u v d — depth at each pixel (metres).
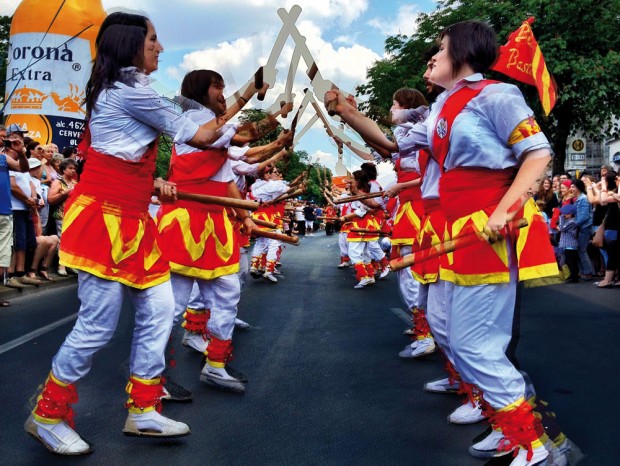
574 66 14.31
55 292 7.91
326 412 3.50
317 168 7.38
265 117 3.25
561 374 4.14
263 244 9.88
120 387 3.91
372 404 3.63
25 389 3.86
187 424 3.30
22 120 10.68
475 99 2.60
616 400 3.61
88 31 10.67
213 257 3.87
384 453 2.94
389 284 9.35
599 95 14.28
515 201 2.42
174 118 2.83
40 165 8.30
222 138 3.25
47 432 2.86
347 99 3.03
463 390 3.36
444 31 2.76
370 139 2.94
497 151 2.58
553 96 3.09
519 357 4.59
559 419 3.31
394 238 4.91
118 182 2.81
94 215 2.79
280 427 3.27
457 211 2.68
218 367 3.91
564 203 9.35
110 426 3.26
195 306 4.76
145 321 2.97
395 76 12.65
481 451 2.86
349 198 5.13
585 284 8.95
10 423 3.28
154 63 2.90
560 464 2.63
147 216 2.95
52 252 8.58
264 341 5.29
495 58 2.71
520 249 2.61
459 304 2.66
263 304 7.36
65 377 2.82
